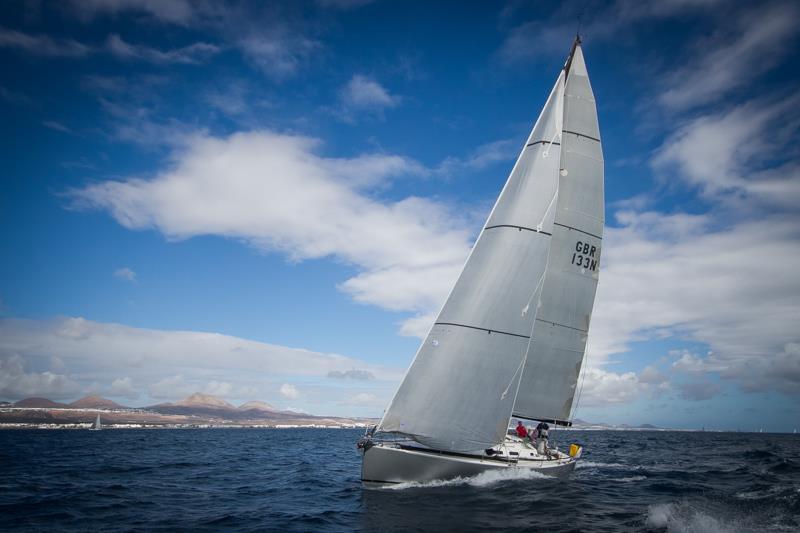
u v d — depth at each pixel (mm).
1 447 47906
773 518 12766
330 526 12516
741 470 25500
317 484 20844
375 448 16234
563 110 20438
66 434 97188
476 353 16859
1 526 12781
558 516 13234
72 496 17297
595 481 19828
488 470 17031
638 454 39500
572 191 20359
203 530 12352
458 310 17000
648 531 11758
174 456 36719
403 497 15227
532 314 17562
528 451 18766
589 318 20578
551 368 20062
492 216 17984
